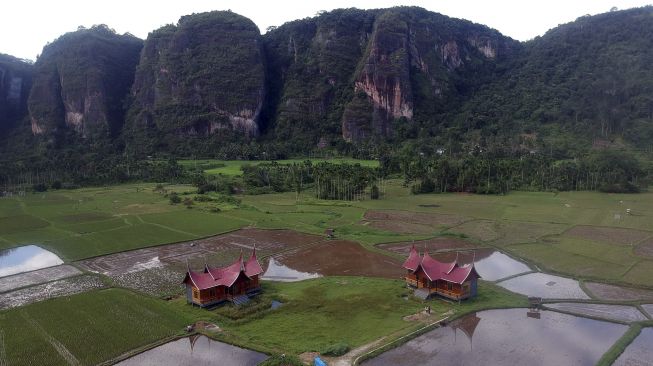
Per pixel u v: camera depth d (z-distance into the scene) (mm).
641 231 91625
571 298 58250
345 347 44281
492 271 69438
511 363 42375
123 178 179000
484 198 137125
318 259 77000
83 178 173750
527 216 108125
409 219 107500
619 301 56906
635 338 47344
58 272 69438
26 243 85812
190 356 43781
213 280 56438
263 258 77562
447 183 152500
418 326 49594
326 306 55875
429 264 60219
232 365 42031
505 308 55125
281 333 48500
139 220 106188
